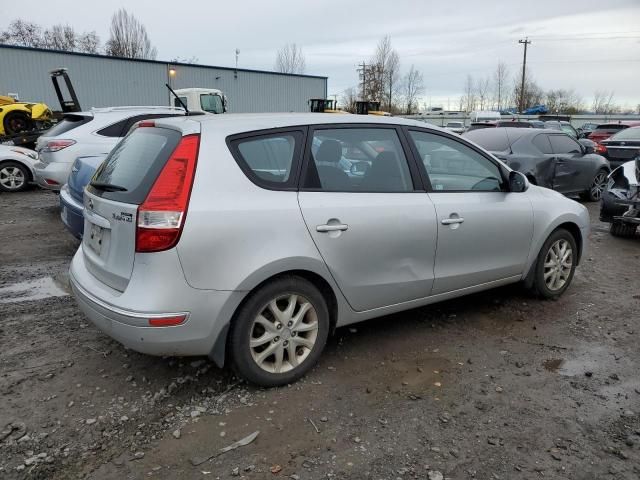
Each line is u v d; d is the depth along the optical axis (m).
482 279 4.22
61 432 2.80
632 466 2.62
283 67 49.03
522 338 4.09
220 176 2.95
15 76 27.14
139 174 3.03
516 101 69.75
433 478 2.51
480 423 2.96
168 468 2.54
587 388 3.36
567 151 10.52
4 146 11.34
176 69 31.17
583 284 5.45
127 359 3.59
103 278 3.13
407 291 3.73
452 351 3.84
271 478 2.48
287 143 3.25
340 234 3.29
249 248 2.96
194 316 2.85
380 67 55.28
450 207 3.85
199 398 3.13
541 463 2.63
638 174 7.40
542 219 4.54
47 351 3.69
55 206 9.32
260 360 3.16
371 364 3.60
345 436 2.81
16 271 5.52
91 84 28.92
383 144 3.68
